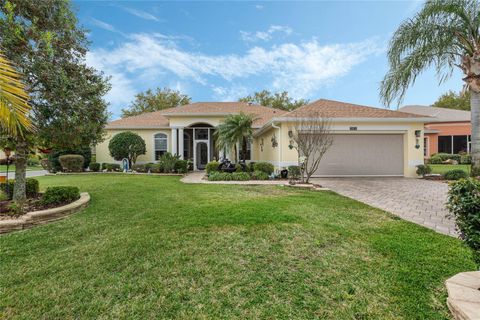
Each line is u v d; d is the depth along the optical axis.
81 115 6.77
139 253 4.08
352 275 3.37
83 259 3.90
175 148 20.67
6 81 3.72
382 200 8.17
